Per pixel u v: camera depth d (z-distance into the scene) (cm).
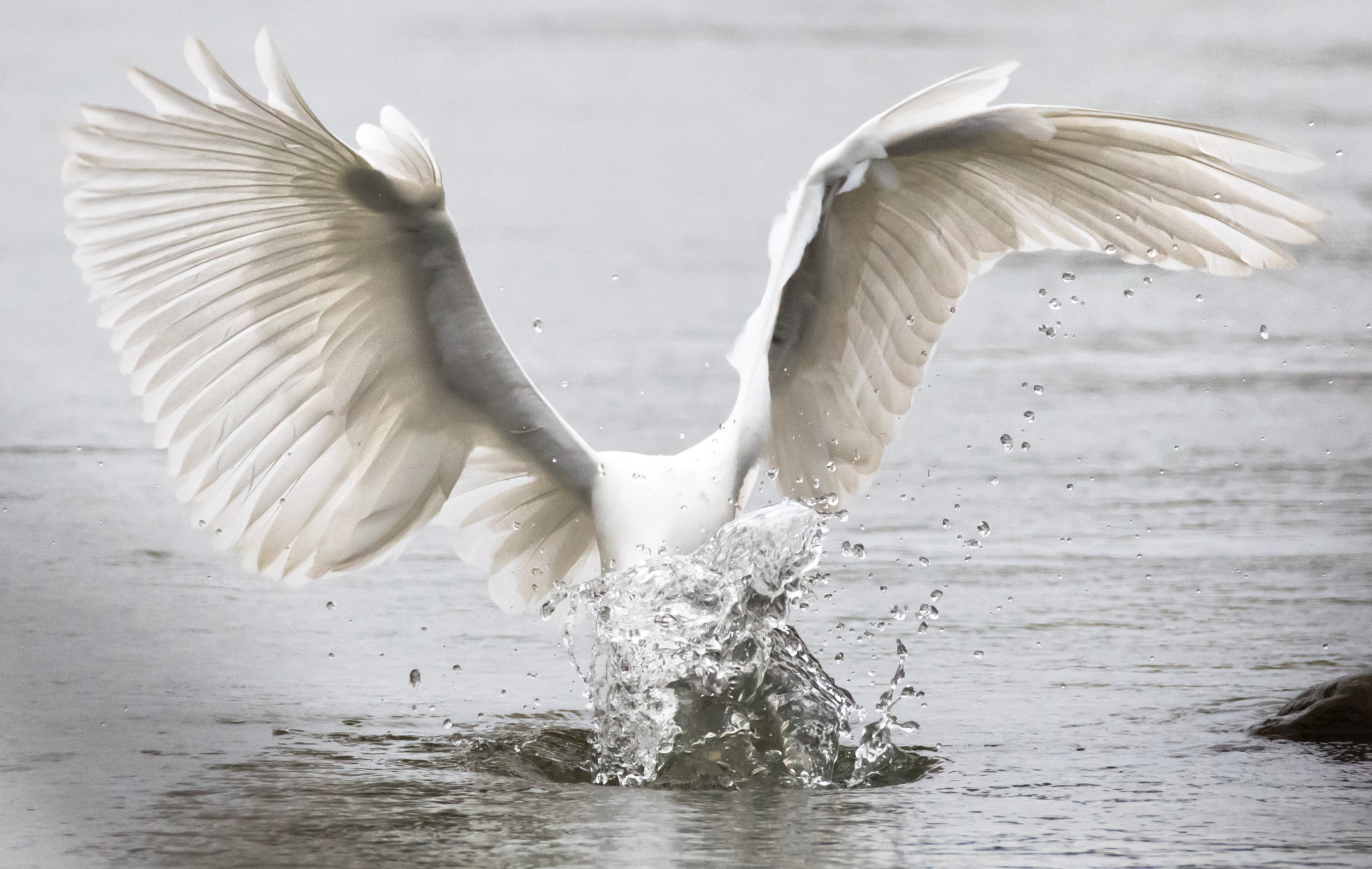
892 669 1091
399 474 1065
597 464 1020
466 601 1273
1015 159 1064
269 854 743
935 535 1422
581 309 2258
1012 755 914
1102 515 1475
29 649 1110
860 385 1118
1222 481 1588
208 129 930
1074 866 723
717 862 728
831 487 1141
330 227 972
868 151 1015
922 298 1105
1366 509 1491
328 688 1055
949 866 722
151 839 764
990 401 1883
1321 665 1084
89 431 1759
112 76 3869
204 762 898
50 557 1338
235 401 1016
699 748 931
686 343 2091
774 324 1056
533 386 1021
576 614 1111
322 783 864
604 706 955
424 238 974
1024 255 2706
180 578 1298
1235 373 2009
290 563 1073
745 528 985
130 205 959
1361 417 1816
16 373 1983
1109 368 2036
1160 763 895
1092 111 1027
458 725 990
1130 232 1104
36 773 870
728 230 2764
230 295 989
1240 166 1062
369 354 1023
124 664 1087
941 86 1011
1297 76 4056
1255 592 1255
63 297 2345
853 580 1295
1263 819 791
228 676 1075
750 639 975
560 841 763
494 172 3225
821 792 857
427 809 818
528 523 1088
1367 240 2672
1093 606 1223
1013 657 1112
